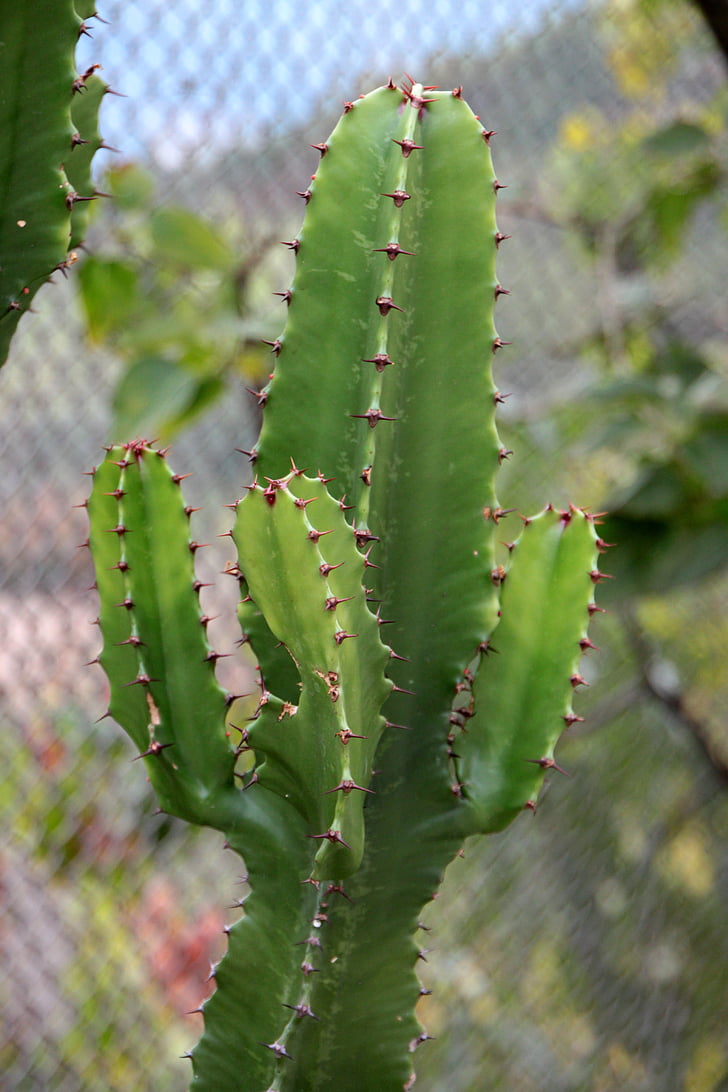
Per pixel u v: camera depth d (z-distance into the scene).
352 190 1.06
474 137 1.06
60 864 1.40
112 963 1.42
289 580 1.00
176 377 1.40
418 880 1.08
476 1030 1.72
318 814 1.05
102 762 1.43
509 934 1.80
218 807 1.07
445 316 1.06
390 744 1.08
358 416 1.04
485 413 1.07
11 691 1.39
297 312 1.06
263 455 1.06
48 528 1.41
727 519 1.50
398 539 1.07
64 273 1.05
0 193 1.03
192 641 1.06
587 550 1.07
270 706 1.03
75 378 1.47
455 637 1.08
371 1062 1.08
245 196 1.60
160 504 1.05
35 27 1.01
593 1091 1.81
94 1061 1.40
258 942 1.07
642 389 1.52
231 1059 1.08
